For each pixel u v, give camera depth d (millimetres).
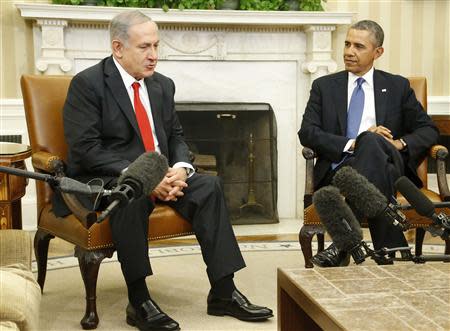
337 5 4516
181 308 2676
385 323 1231
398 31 4559
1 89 4137
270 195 4469
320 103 3188
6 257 1741
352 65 3146
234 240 2537
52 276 3137
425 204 1402
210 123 4336
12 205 2719
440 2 4562
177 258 3500
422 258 1509
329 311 1298
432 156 2998
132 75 2691
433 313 1284
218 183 2561
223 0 4223
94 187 1355
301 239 2893
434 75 4613
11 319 1179
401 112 3170
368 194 1568
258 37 4402
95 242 2398
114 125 2629
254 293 2875
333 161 2988
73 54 4176
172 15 4098
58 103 2828
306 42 4465
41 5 3926
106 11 4027
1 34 4098
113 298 2830
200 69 4379
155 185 1472
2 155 2506
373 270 1587
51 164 2545
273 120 4422
